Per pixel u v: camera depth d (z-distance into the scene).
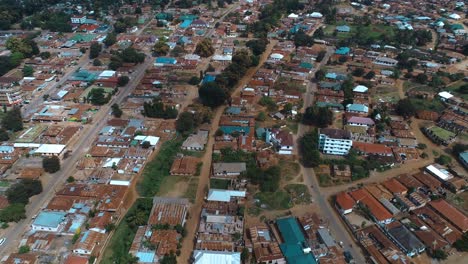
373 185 138.38
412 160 154.88
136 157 153.88
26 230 118.75
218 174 144.75
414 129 177.88
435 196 133.00
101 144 162.38
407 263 106.62
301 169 149.00
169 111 182.38
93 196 131.50
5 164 147.88
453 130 174.50
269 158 153.88
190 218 125.25
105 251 111.44
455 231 118.69
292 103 196.75
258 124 178.50
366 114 186.50
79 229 116.81
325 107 179.50
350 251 112.81
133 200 132.75
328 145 155.62
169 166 149.62
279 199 133.50
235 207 127.25
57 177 143.25
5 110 186.62
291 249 110.25
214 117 185.25
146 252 109.50
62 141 161.75
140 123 177.50
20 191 127.88
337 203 127.88
